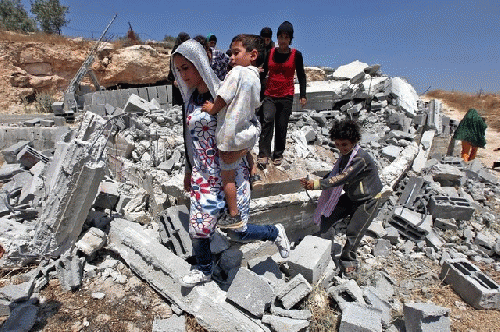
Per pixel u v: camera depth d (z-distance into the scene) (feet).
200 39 13.44
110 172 17.34
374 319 8.80
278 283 10.15
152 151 17.19
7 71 55.47
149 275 10.23
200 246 8.87
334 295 10.21
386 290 11.85
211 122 7.66
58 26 84.53
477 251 15.10
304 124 23.67
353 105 26.84
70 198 10.03
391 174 18.31
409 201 17.93
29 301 9.21
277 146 14.85
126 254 10.88
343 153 10.76
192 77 7.62
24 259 10.30
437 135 30.86
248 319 8.64
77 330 8.67
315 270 10.23
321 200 11.94
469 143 30.22
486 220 17.61
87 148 9.97
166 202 13.62
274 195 13.16
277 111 14.16
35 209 12.64
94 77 49.24
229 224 8.30
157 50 68.28
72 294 9.78
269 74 13.71
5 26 72.74
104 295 9.79
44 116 32.55
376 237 15.24
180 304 9.41
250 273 9.17
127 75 63.46
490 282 11.74
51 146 24.16
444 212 16.76
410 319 9.52
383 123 25.88
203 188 8.03
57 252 10.47
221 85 7.23
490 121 58.95
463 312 11.08
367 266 13.16
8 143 23.57
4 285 9.80
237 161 7.77
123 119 19.19
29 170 18.63
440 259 14.21
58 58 59.41
